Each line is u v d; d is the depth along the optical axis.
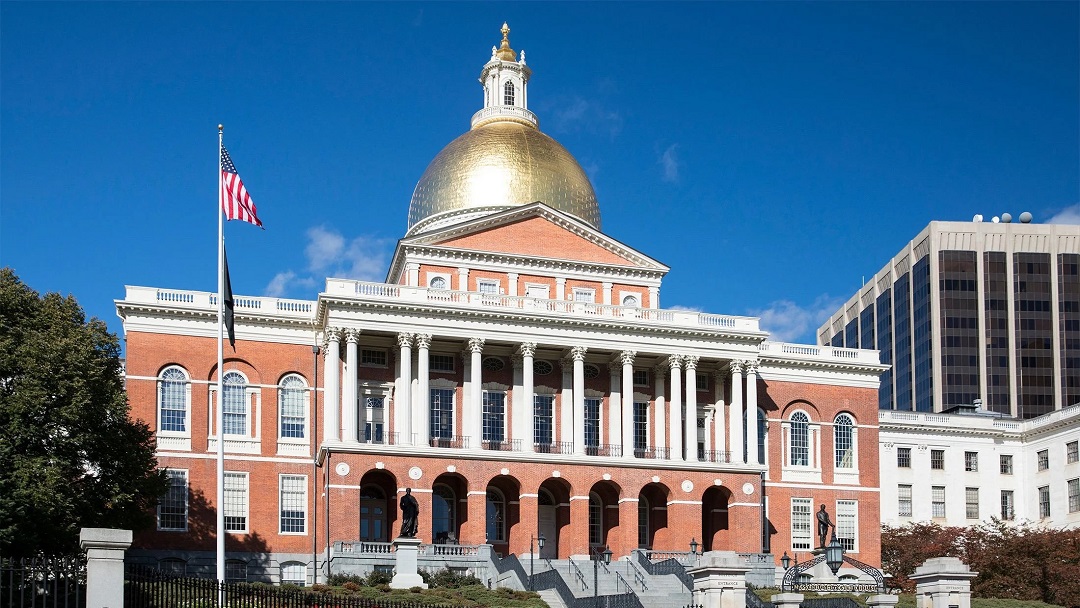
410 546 76.31
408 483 89.12
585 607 69.06
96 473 74.06
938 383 177.25
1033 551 97.06
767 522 102.38
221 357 60.50
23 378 67.94
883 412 124.00
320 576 88.00
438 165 108.88
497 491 96.25
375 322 92.06
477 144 108.00
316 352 94.38
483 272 99.56
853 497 105.31
